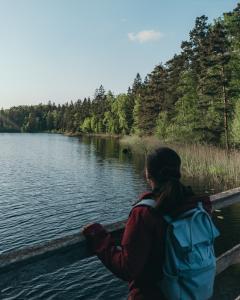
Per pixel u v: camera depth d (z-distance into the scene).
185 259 2.15
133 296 2.25
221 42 39.41
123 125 101.88
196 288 2.17
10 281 2.05
